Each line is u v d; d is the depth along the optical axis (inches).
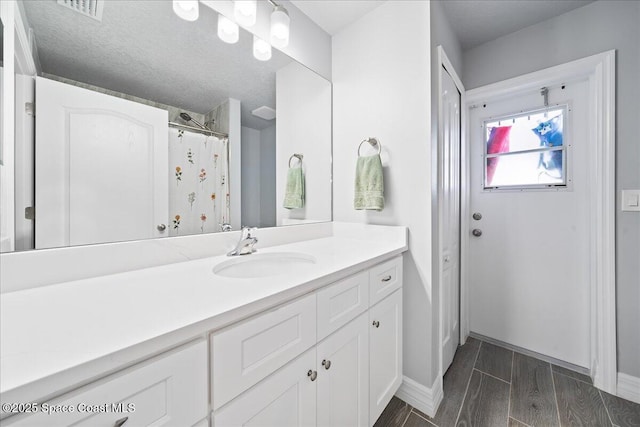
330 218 65.8
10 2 25.7
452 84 66.8
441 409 51.6
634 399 52.1
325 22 61.9
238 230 46.5
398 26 54.3
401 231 53.1
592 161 58.5
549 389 56.5
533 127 69.6
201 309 20.9
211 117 43.1
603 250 55.2
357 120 61.4
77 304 22.1
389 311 46.6
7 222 25.5
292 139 56.8
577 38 58.6
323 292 31.1
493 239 75.9
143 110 35.1
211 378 20.5
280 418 26.0
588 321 61.9
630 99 52.4
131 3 34.2
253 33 48.8
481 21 63.3
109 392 15.6
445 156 60.7
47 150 27.6
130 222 33.5
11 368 13.5
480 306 78.4
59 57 28.6
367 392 40.3
